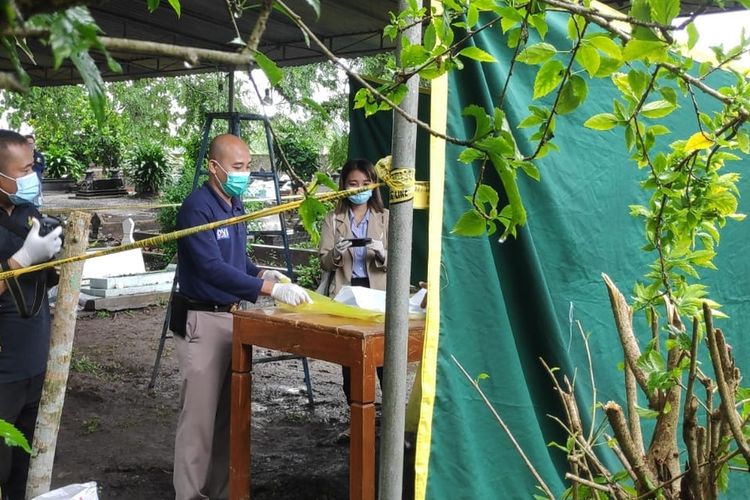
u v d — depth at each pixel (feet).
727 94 6.89
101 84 2.47
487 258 9.78
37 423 8.29
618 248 11.39
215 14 20.49
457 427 9.31
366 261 15.81
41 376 11.31
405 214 8.07
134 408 19.77
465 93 9.82
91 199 77.20
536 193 10.67
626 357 7.41
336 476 15.42
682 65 5.82
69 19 2.35
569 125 11.09
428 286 9.27
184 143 64.23
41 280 10.81
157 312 32.24
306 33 4.19
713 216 7.64
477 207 5.82
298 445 17.33
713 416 6.85
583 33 5.16
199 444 12.29
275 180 20.43
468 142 5.00
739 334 13.09
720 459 6.88
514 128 10.20
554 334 10.29
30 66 29.58
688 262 7.65
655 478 7.18
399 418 8.18
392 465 8.18
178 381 22.33
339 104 50.65
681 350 7.15
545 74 5.49
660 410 7.29
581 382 10.75
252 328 11.26
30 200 10.81
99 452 16.57
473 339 9.64
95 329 28.66
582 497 7.39
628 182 11.53
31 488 8.29
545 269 10.74
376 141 17.71
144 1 19.44
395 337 8.11
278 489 14.75
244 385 11.50
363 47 24.61
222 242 12.42
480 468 9.46
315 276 39.09
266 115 5.69
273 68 3.92
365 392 9.78
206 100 57.31
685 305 7.25
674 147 7.65
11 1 2.16
